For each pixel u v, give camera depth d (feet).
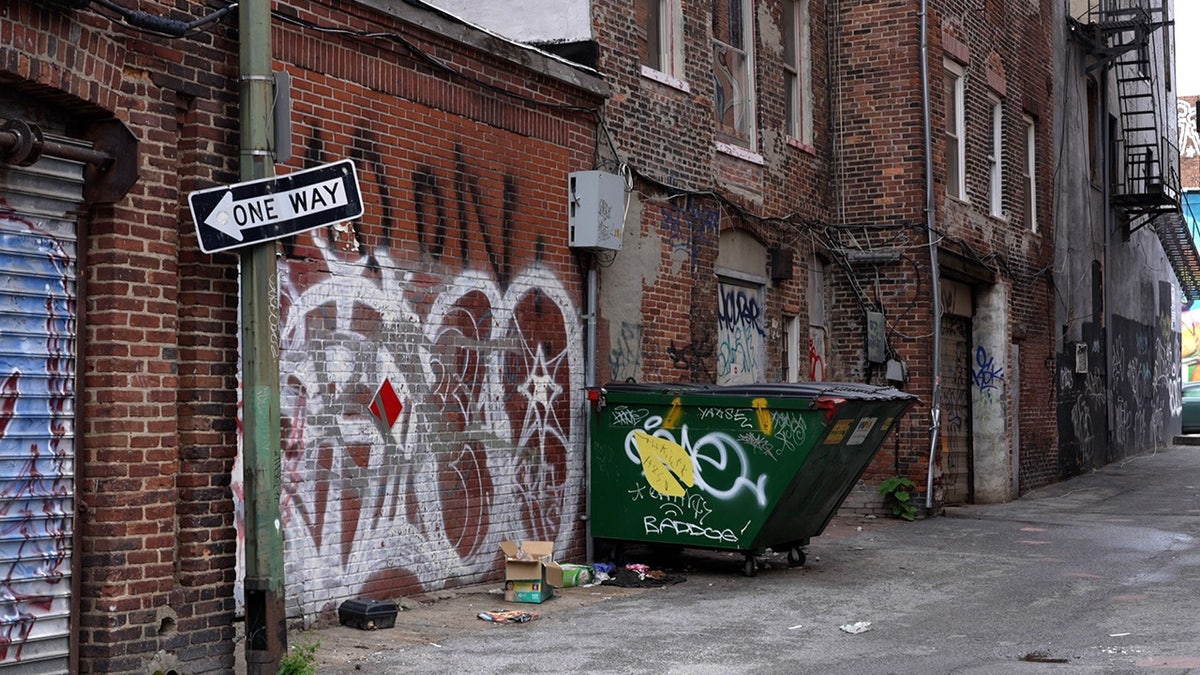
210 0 26.48
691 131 47.34
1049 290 77.97
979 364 69.10
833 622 32.53
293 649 27.12
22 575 23.17
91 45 23.48
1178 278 130.11
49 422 23.66
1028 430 73.82
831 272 59.98
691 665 27.25
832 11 60.59
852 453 40.40
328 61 31.58
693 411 39.45
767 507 38.52
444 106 35.55
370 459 32.73
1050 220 78.69
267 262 25.13
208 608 25.79
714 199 48.57
